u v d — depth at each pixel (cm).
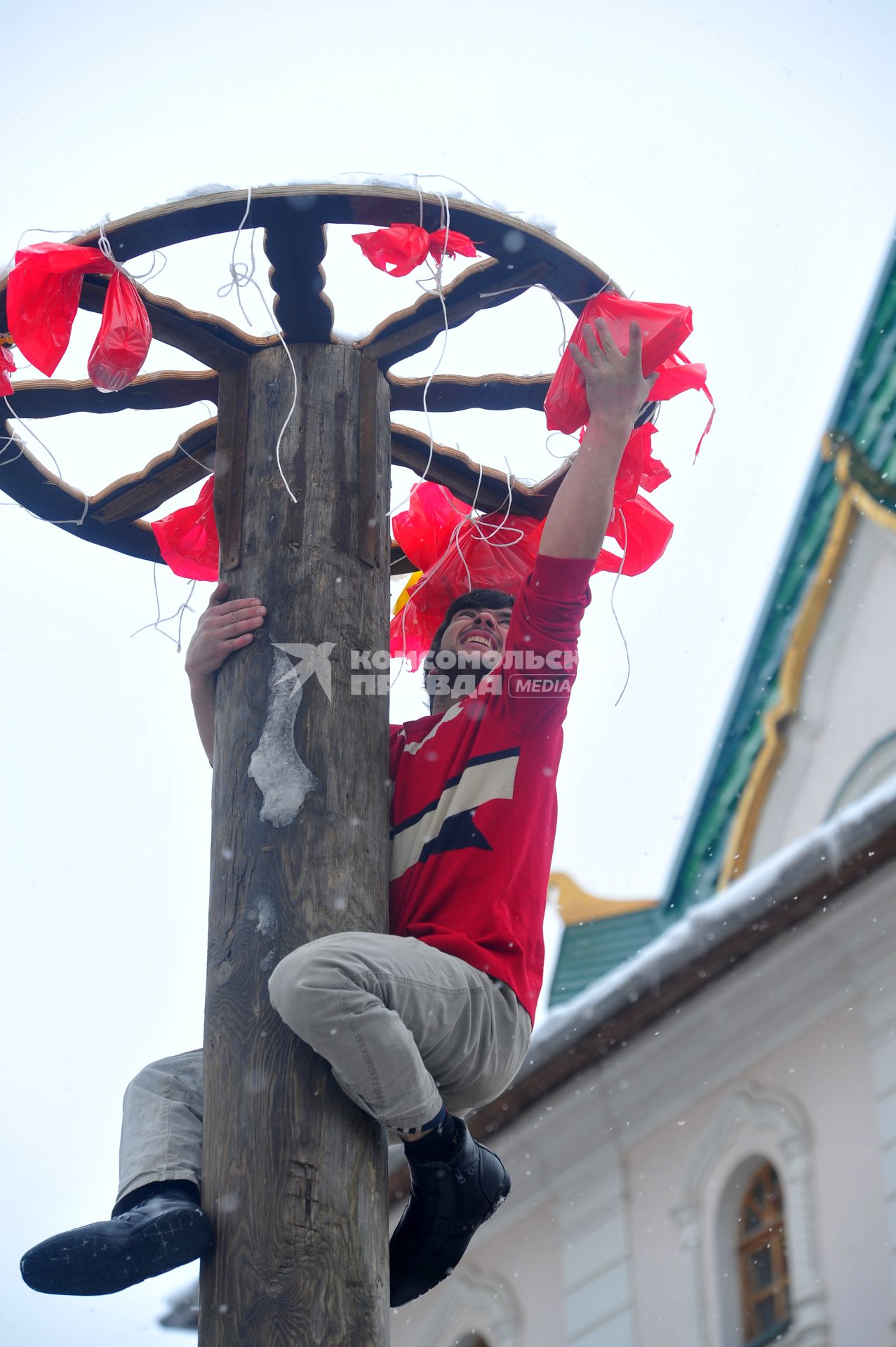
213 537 1245
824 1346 2886
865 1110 3017
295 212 1030
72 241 1046
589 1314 3375
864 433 4584
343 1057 859
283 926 916
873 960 3075
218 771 977
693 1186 3291
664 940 3206
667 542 1207
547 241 1067
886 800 2975
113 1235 848
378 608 1022
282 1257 844
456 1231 916
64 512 1236
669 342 1038
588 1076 3419
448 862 972
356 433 1062
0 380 1117
